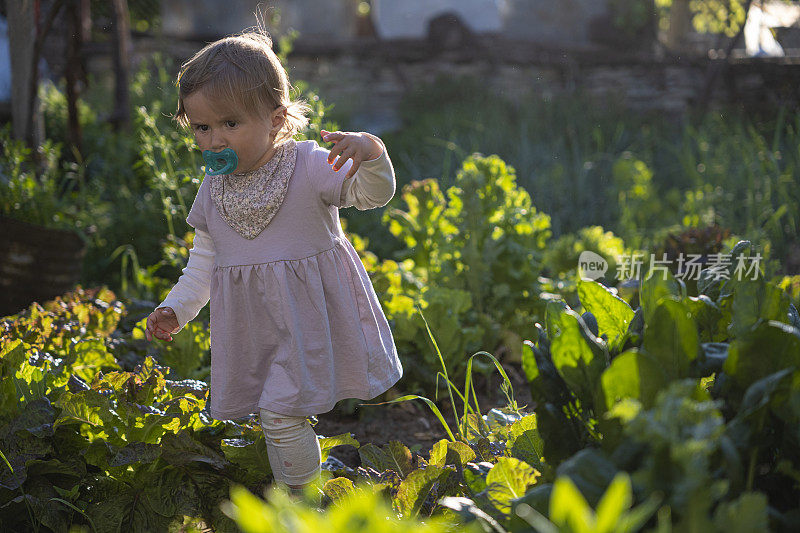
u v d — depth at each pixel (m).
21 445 1.93
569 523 1.00
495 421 2.21
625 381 1.31
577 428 1.49
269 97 1.89
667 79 9.51
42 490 1.93
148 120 3.71
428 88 9.37
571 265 4.17
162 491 1.99
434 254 3.87
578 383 1.48
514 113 8.74
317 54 9.80
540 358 1.51
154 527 1.96
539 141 7.80
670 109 9.37
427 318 3.09
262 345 1.96
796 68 8.75
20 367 2.17
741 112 8.56
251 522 0.93
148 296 4.03
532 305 3.71
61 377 2.28
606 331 1.65
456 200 3.83
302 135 2.58
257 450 2.02
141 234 4.94
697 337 1.37
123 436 2.01
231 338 1.98
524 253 3.71
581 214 6.38
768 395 1.21
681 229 5.03
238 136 1.87
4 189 3.94
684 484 1.05
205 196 2.05
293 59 9.77
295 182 1.94
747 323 1.49
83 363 2.60
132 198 5.22
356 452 2.69
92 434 2.03
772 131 7.75
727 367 1.35
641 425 1.12
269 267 1.92
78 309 3.02
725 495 1.18
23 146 4.36
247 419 2.21
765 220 5.32
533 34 15.46
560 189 6.59
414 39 9.99
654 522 1.19
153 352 2.88
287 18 14.89
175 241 3.74
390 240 5.91
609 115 8.52
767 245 4.02
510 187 3.86
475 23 15.48
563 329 1.47
